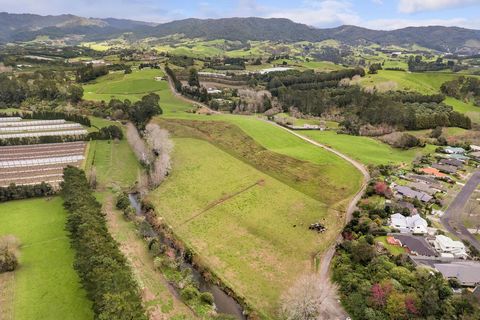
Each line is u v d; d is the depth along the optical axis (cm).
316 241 7950
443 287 5659
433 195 9650
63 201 9381
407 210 8519
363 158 12075
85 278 5906
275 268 7131
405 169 11506
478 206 9194
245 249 7712
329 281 6544
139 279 6550
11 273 6562
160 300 6134
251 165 12162
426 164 12144
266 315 5922
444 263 6588
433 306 5322
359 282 6197
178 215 9050
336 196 9769
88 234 6369
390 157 12575
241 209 9312
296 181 10800
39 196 9656
